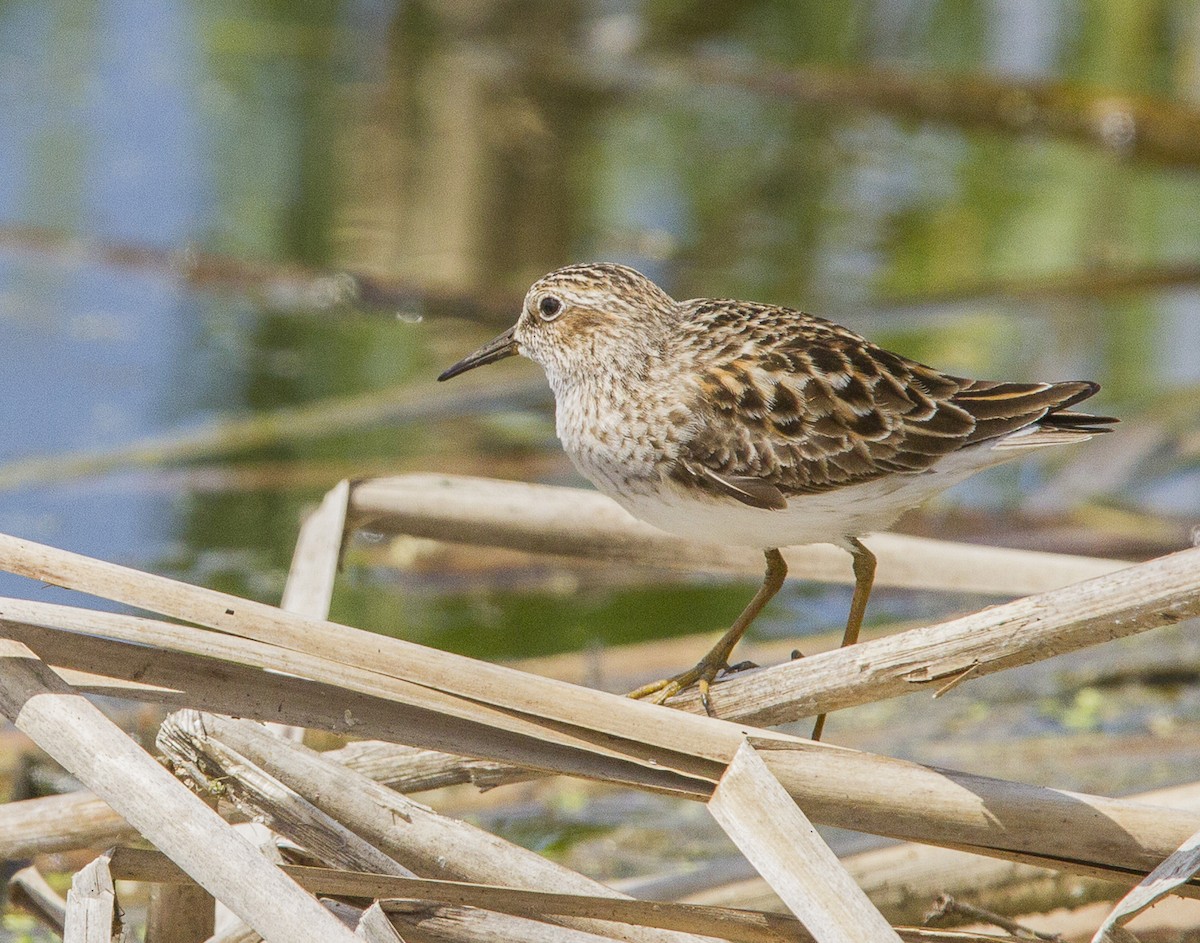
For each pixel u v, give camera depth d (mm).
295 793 6703
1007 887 7992
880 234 20203
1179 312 18266
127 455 14570
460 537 9609
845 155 22891
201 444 14836
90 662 6500
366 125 22750
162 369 16297
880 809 6531
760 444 8422
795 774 6496
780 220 20422
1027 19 26391
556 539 9727
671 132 23438
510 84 24703
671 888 8016
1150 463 15164
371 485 9539
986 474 15430
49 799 7516
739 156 22625
